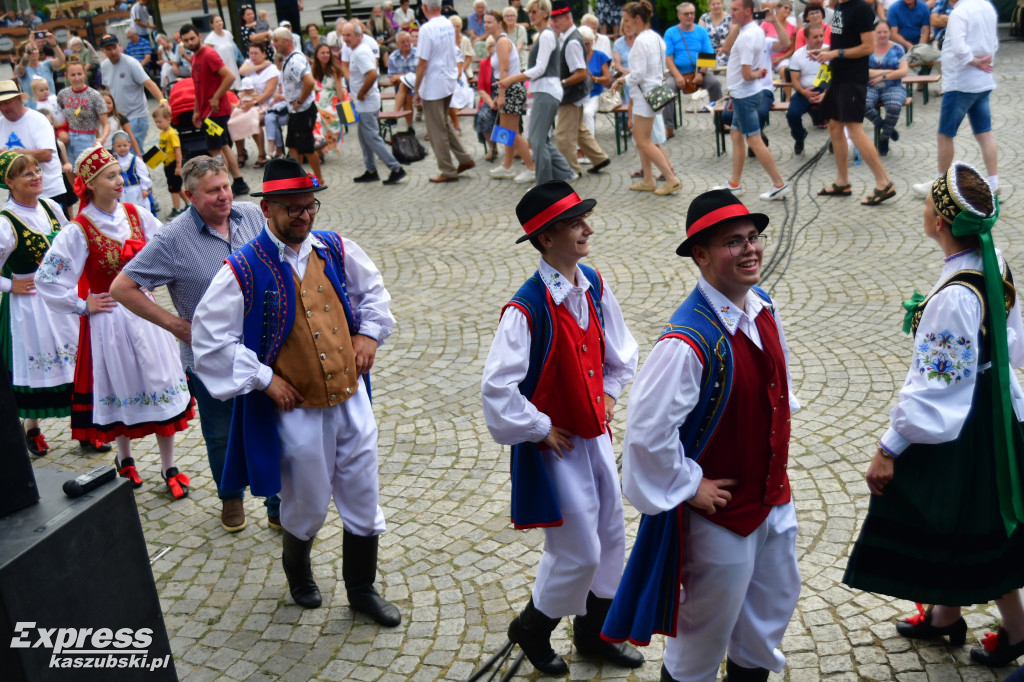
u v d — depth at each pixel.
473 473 4.66
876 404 4.87
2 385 1.93
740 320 2.54
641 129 9.07
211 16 22.61
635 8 8.77
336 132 12.03
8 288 5.02
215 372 3.22
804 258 7.09
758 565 2.72
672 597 2.60
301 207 3.22
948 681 3.01
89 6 25.36
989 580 2.84
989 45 7.51
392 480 4.64
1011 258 6.52
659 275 7.08
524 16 17.03
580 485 3.04
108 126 10.07
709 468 2.58
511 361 2.89
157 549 4.30
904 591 2.92
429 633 3.53
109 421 4.66
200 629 3.69
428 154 12.18
